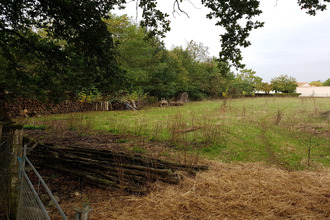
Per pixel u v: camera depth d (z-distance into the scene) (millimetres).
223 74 7113
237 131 9359
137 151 6676
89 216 3178
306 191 4000
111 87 7535
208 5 6590
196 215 3260
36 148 5445
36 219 2180
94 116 14297
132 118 13547
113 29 19469
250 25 6457
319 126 10164
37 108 14891
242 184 4297
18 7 6234
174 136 7832
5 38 6887
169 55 27719
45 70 7766
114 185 4113
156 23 6613
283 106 20875
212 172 4969
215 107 19969
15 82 7488
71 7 6008
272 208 3467
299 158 6141
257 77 48531
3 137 3912
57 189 4047
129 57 21656
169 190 4023
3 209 2639
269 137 8438
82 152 5586
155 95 26578
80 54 7059
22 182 2639
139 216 3201
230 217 3219
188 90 33156
